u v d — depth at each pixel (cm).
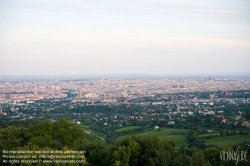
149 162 4212
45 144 4566
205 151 4938
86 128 13738
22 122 10731
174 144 4909
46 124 5384
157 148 4462
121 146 4584
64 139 5222
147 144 4506
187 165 3956
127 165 4131
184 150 4841
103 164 4528
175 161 4091
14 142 4841
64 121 5512
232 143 8369
